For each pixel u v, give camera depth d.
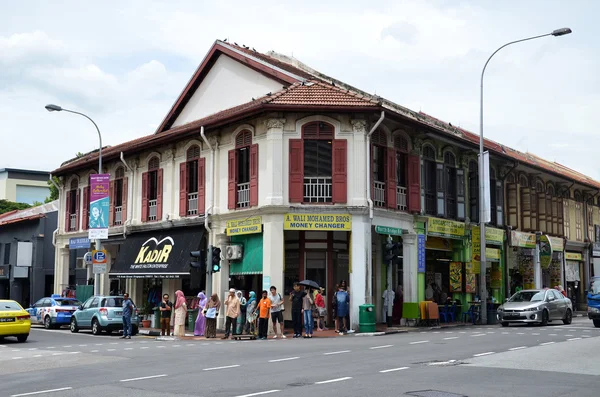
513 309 27.41
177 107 34.25
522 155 41.97
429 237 29.62
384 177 26.94
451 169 31.33
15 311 22.25
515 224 35.88
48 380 12.53
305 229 25.14
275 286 24.78
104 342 22.14
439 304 29.55
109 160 34.72
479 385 10.76
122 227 33.47
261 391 10.39
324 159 25.80
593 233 46.59
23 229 44.53
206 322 23.94
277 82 29.38
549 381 11.20
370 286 25.16
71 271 39.31
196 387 11.01
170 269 28.58
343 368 13.03
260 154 26.19
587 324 29.05
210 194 28.48
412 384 10.87
